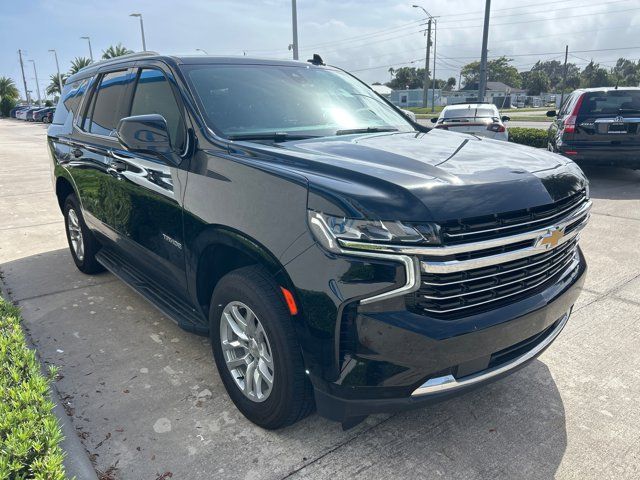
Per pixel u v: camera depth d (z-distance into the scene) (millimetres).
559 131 9695
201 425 2820
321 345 2234
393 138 3186
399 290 2121
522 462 2531
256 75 3584
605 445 2643
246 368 2771
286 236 2322
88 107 4551
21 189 10148
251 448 2645
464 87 109500
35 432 2080
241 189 2582
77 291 4703
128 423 2840
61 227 7059
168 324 4031
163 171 3170
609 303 4297
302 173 2404
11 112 64625
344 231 2139
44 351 3623
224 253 2936
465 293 2234
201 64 3473
